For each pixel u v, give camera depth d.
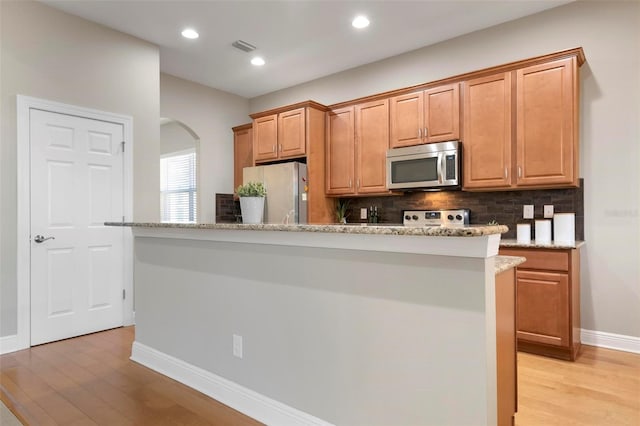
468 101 3.44
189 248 2.41
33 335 3.06
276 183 4.34
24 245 3.02
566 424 1.90
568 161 2.93
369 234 1.52
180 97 4.91
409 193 4.19
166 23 3.51
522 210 3.43
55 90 3.21
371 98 4.10
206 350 2.29
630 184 2.92
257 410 1.99
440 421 1.39
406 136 3.83
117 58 3.63
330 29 3.63
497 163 3.27
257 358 2.01
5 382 2.40
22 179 3.01
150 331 2.69
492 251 1.33
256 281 2.02
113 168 3.57
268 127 4.70
